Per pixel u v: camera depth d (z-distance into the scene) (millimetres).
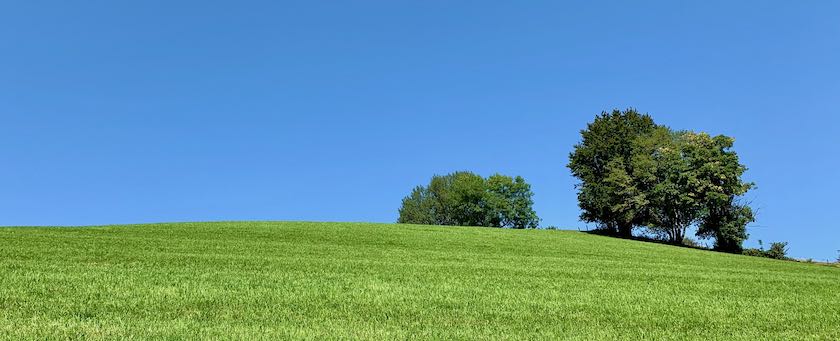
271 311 13102
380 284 18375
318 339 10445
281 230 45875
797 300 18766
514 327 12352
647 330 12648
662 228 72875
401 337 10898
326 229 49438
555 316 13898
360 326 11797
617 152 74375
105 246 28016
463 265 26016
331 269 22156
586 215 76625
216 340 10070
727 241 65375
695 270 29656
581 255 37062
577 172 76750
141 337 10078
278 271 20828
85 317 11695
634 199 69312
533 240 48750
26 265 19484
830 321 14656
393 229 53594
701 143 68250
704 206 65312
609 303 16297
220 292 15367
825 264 56719
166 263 22016
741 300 18219
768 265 39438
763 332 12867
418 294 16547
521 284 19906
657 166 69812
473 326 12312
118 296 14180
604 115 80000
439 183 118312
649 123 77688
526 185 110688
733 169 65312
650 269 28594
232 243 33062
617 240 58438
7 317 11391
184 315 12266
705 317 14602
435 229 56969
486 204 108438
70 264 20484
